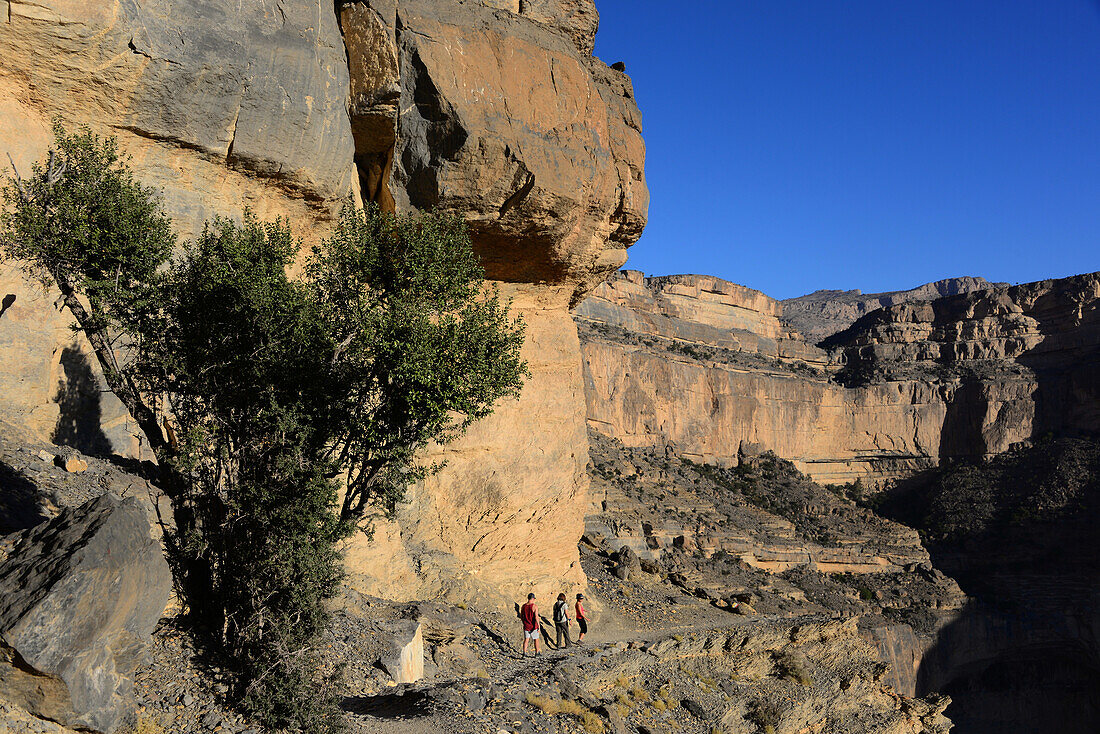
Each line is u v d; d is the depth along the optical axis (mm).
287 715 9484
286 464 10195
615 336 94875
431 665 16719
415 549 21547
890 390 115812
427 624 17297
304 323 10781
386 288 12203
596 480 67375
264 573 10094
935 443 113812
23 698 7293
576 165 21609
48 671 7191
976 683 75750
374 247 12070
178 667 9469
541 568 25344
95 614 7605
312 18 16516
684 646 28891
